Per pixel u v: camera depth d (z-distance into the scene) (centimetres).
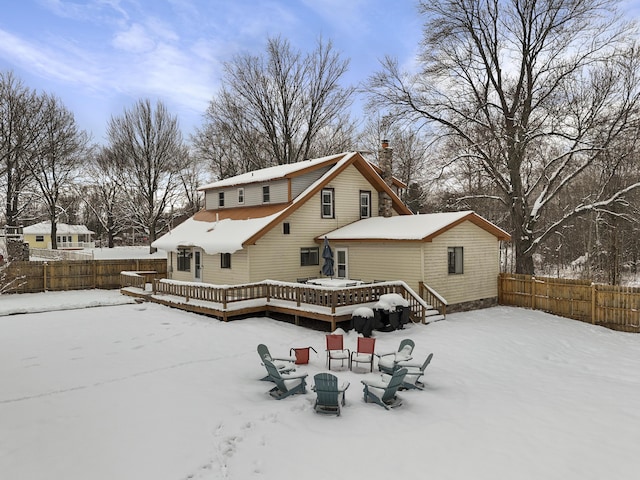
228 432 693
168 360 1107
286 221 2042
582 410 822
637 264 3509
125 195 4631
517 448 659
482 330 1509
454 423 751
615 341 1452
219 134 3969
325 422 747
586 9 2134
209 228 2273
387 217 2267
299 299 1603
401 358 1008
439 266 1789
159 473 567
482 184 3669
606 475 584
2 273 2295
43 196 4038
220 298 1659
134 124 4091
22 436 660
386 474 580
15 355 1136
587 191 3566
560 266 4062
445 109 2516
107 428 691
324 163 2170
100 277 2617
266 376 991
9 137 3272
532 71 2436
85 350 1194
